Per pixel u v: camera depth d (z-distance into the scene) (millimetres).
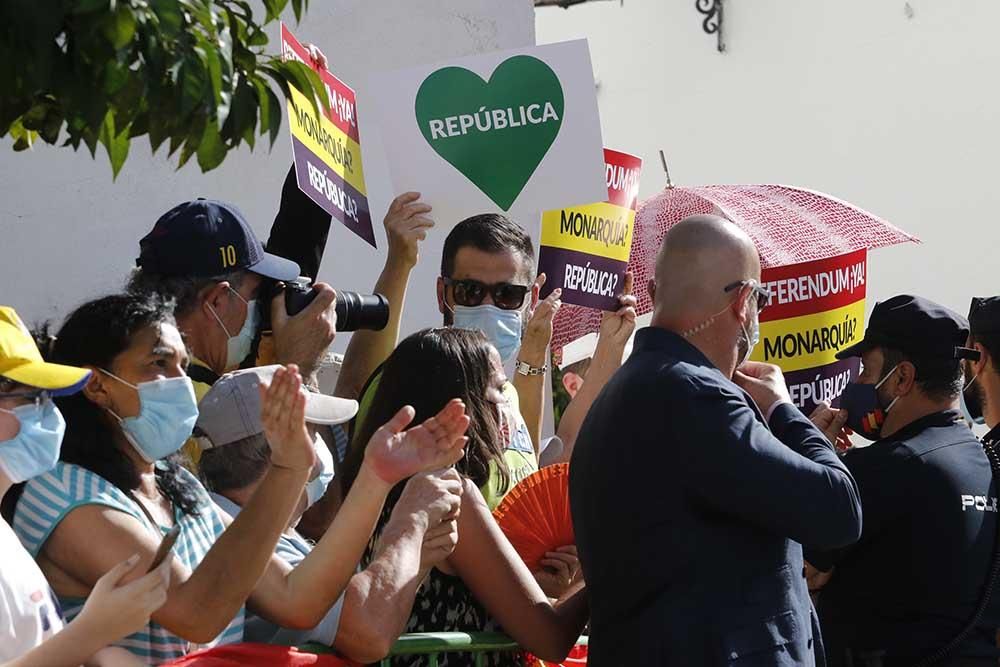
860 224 8688
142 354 4715
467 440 4957
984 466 6367
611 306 8164
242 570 4414
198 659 4617
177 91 4008
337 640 4918
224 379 5348
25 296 8406
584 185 7211
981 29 14625
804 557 6391
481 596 5340
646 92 17125
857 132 15367
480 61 7191
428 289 9781
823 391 8375
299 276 6488
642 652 4996
